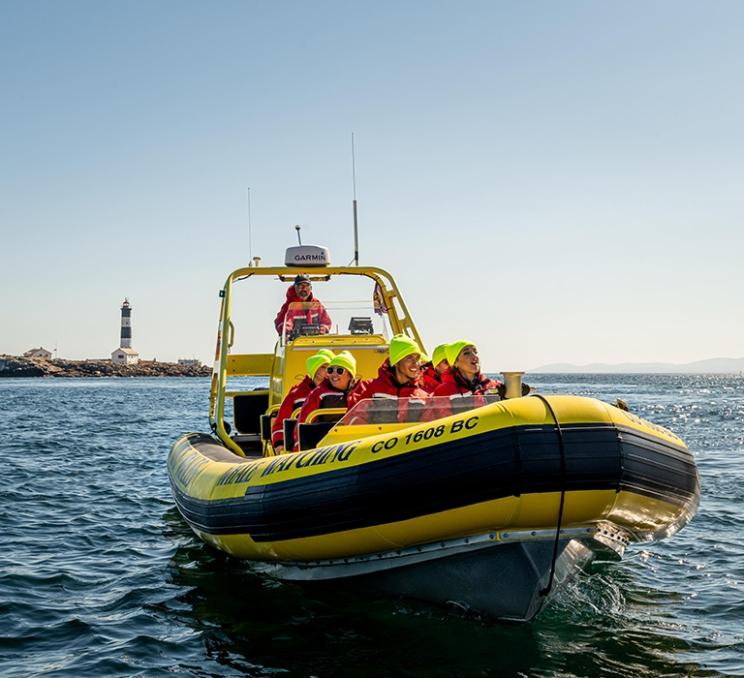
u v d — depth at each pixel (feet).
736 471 52.90
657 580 26.76
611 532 21.81
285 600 24.03
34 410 137.49
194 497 27.61
